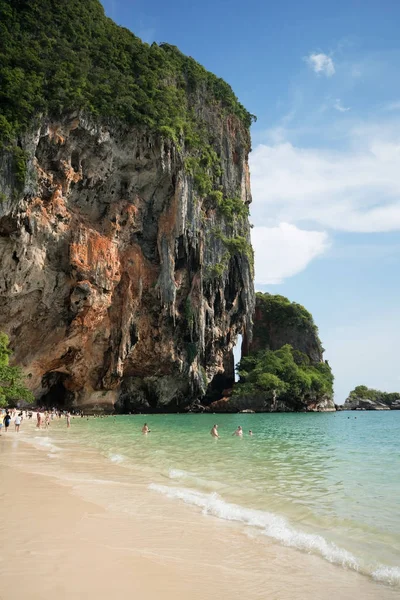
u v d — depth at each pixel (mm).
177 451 20094
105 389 60125
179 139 58812
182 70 72000
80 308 50438
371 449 22297
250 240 79000
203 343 65312
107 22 63375
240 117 82500
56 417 51031
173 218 58125
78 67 50719
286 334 94562
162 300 58469
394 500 10312
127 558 6102
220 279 67812
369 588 5555
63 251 49688
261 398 75000
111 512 8594
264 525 8086
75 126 47688
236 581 5633
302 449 21984
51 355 53125
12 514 7996
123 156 53125
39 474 12703
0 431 31375
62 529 7191
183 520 8281
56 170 47812
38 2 53656
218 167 71062
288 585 5570
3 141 41125
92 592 4949
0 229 42344
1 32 47844
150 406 68562
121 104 52219
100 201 53969
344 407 109312
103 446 21781
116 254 54250
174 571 5812
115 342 56969
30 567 5500
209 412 73688
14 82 43469
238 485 11977
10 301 46719
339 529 8062
